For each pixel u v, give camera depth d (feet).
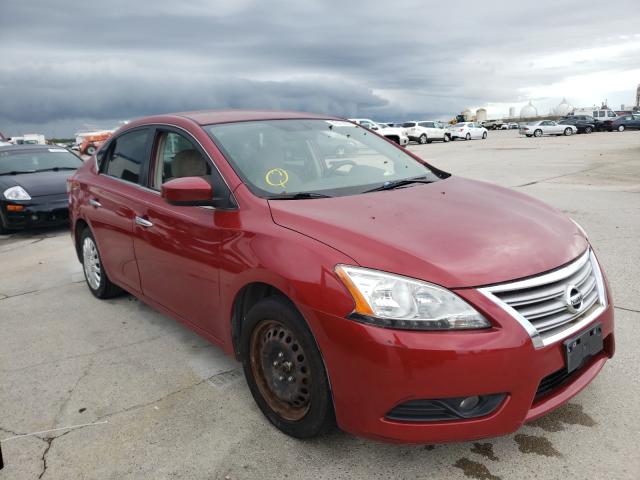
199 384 10.68
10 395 10.62
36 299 16.53
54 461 8.45
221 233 9.41
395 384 6.92
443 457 8.05
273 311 8.25
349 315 7.17
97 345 12.80
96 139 97.96
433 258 7.33
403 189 10.23
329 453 8.28
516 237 8.04
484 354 6.80
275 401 8.85
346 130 12.86
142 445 8.75
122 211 12.93
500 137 144.56
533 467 7.70
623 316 12.50
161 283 11.73
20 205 26.35
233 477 7.87
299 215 8.63
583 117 137.90
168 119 12.41
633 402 9.10
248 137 11.07
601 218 22.91
